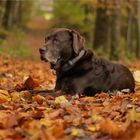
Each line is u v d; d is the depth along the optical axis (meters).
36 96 8.23
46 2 74.81
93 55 9.21
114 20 28.11
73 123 6.26
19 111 7.18
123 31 48.44
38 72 14.85
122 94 9.05
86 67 8.98
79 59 8.90
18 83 10.45
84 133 5.71
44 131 5.25
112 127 5.55
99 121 6.16
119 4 27.47
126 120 6.27
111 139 5.41
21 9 60.59
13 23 48.19
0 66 16.45
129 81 9.61
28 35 54.91
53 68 8.88
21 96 8.60
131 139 5.37
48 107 7.73
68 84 8.98
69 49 8.80
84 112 7.08
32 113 6.86
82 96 8.84
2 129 5.90
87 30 43.41
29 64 19.72
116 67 9.49
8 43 28.69
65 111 6.99
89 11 44.22
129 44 46.53
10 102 7.98
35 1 70.75
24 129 5.69
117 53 27.64
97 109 7.21
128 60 26.89
